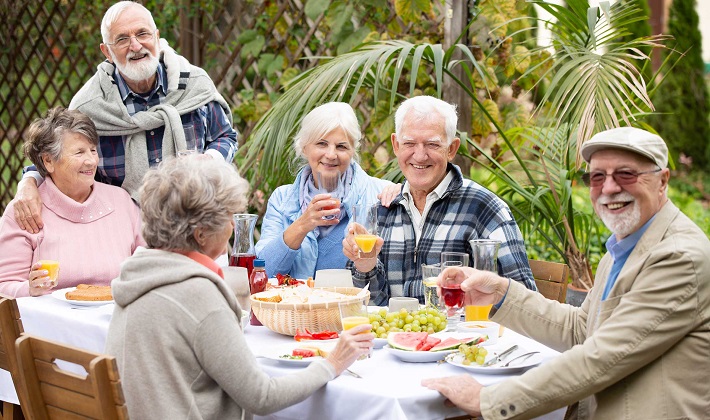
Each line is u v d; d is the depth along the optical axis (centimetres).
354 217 261
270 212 330
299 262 312
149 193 189
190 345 181
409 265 294
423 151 283
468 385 194
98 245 321
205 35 520
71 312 268
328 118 312
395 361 217
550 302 233
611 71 333
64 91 620
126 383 181
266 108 498
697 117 793
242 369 182
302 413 203
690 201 739
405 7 432
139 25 343
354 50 391
